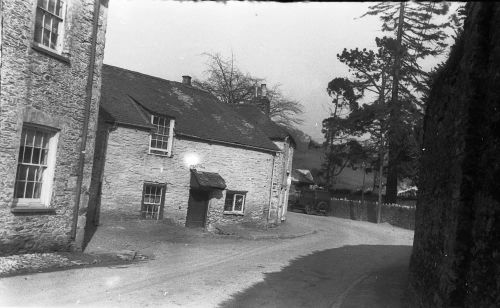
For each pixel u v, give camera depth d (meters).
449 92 7.46
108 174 18.44
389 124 35.81
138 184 19.48
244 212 24.77
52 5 11.54
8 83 10.08
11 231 10.48
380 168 37.94
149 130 19.91
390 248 22.00
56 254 11.67
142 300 8.34
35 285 8.66
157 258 13.78
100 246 14.35
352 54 37.66
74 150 12.38
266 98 37.66
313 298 10.07
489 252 5.17
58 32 11.78
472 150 5.96
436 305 6.53
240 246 18.47
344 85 39.19
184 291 9.51
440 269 6.71
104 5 13.20
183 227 20.98
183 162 21.55
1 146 10.01
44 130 11.43
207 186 21.47
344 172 68.69
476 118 6.01
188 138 21.77
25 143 10.97
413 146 33.81
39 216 11.31
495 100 5.58
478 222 5.64
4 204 10.23
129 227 18.38
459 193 5.95
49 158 11.70
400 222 36.69
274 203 26.64
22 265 10.05
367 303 9.65
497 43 5.70
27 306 7.21
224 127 25.00
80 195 12.66
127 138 19.11
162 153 20.64
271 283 11.45
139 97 21.48
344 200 43.62
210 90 47.69
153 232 18.50
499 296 4.71
